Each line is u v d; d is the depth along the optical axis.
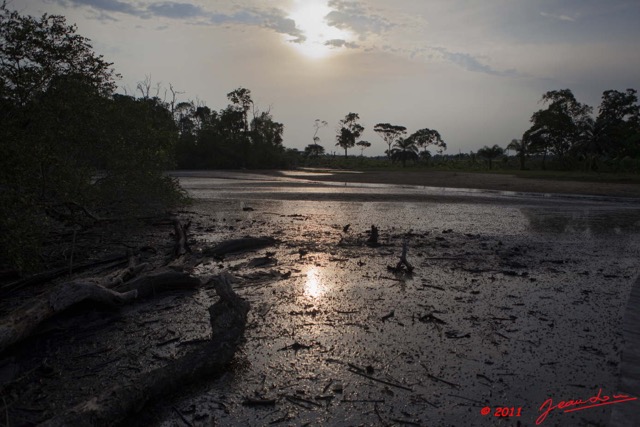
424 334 5.57
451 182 43.88
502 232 14.55
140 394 3.84
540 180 44.84
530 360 4.84
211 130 77.81
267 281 8.10
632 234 14.30
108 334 5.61
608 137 60.97
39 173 8.15
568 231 14.88
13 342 5.07
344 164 96.50
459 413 3.80
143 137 13.43
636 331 5.68
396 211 20.38
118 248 10.77
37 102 9.01
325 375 4.50
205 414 3.80
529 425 3.63
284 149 92.69
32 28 8.92
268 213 19.02
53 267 8.66
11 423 3.67
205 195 28.36
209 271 8.77
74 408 3.52
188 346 5.21
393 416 3.76
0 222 6.94
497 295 7.31
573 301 7.00
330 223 16.14
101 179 11.39
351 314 6.31
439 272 8.89
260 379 4.43
